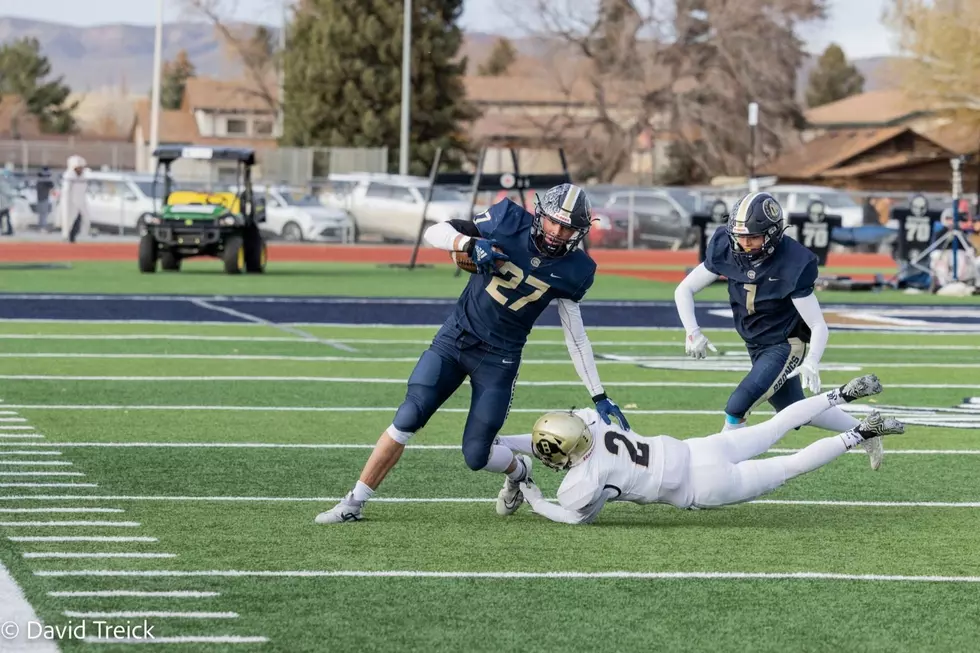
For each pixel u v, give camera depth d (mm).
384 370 32781
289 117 138125
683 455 16938
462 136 145250
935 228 60125
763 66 137500
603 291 58500
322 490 19250
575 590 14211
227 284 57219
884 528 17391
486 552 15773
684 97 138750
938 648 12508
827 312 50000
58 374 30781
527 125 148875
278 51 172500
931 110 139875
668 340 40781
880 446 17391
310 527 16938
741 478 16984
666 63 140375
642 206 94250
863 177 136375
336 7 135125
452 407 27469
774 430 17312
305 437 23547
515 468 17328
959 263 58906
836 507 18688
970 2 137125
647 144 145000
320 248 84812
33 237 87125
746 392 19141
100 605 13359
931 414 27172
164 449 22156
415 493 19219
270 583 14297
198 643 12258
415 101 136500
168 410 26203
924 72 138625
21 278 57969
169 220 62156
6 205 88125
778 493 19578
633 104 139375
